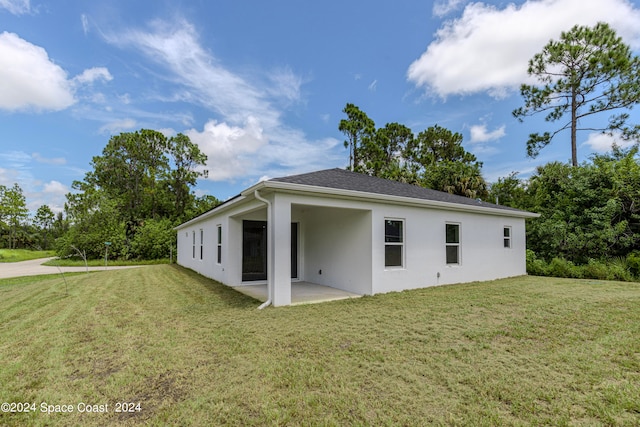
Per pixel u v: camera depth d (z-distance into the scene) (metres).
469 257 9.76
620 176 11.82
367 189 7.87
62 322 5.25
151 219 27.11
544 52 15.51
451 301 6.62
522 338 4.22
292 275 10.04
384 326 4.81
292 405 2.64
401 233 8.23
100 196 25.12
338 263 8.55
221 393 2.86
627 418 2.41
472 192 21.61
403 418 2.44
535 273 11.88
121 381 3.10
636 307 5.91
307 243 10.11
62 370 3.37
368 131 25.72
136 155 30.11
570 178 13.45
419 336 4.32
